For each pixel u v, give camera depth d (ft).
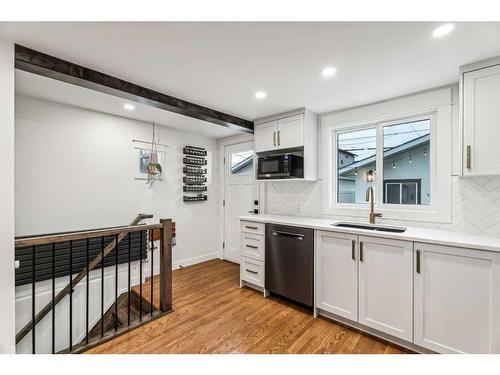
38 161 8.50
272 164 10.05
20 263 7.86
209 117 9.63
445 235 6.27
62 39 5.12
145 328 7.22
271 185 11.89
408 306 6.16
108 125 10.28
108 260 9.62
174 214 12.67
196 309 8.40
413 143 8.30
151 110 9.87
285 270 8.71
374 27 4.70
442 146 7.38
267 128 10.69
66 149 9.13
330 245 7.61
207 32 4.90
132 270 10.52
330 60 5.97
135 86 7.39
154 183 11.85
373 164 9.20
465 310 5.41
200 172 13.78
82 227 9.46
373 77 6.86
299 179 9.59
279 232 8.90
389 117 8.46
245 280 10.21
